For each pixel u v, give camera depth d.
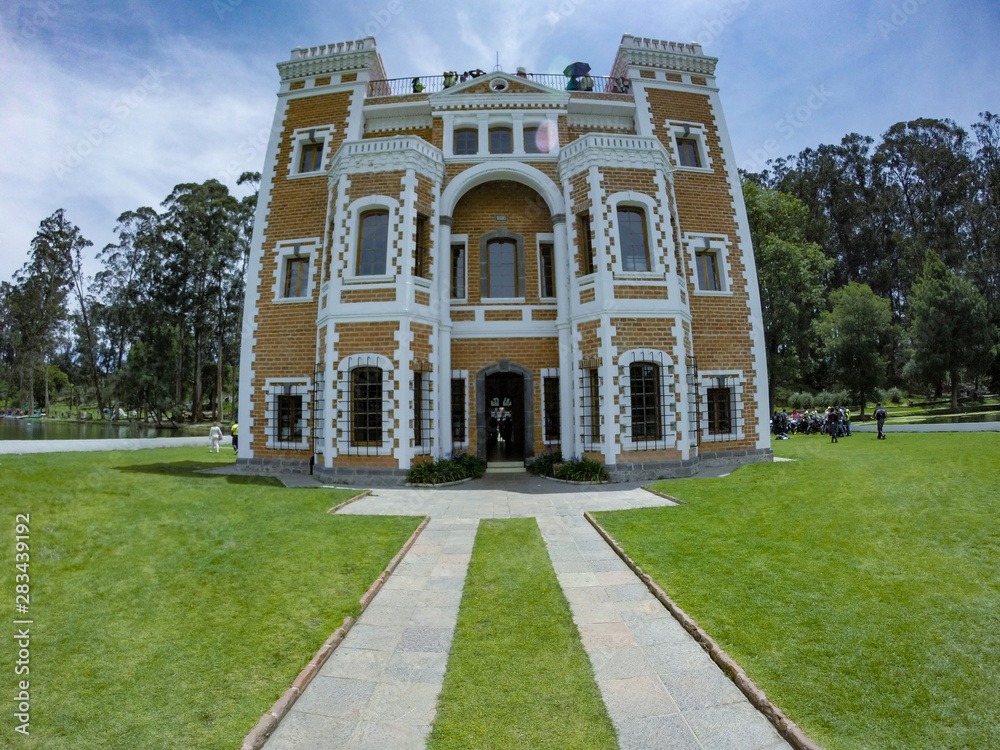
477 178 16.12
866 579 5.42
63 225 37.97
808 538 6.80
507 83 17.53
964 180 52.69
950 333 32.19
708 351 16.08
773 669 3.99
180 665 4.15
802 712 3.49
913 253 51.34
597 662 4.27
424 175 14.97
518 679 4.06
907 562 5.75
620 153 14.63
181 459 17.78
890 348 44.19
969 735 3.23
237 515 8.62
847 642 4.29
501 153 17.22
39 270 38.16
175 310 38.94
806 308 35.50
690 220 16.70
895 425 25.19
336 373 13.70
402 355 13.56
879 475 10.16
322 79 17.97
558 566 6.63
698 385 15.78
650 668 4.17
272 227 16.88
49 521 7.41
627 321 13.80
